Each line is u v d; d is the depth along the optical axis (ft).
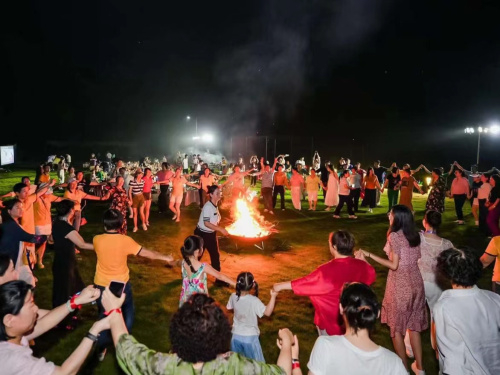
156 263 28.14
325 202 51.37
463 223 41.86
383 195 65.41
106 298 7.98
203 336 6.57
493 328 9.35
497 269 14.69
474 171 51.26
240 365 6.92
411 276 14.30
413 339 14.55
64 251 17.39
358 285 8.09
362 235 37.42
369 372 7.44
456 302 9.55
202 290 15.29
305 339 17.97
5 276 10.46
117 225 14.90
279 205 54.54
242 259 29.53
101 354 15.46
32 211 22.08
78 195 29.55
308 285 11.91
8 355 7.22
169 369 6.70
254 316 13.39
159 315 20.17
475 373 9.18
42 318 8.89
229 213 47.44
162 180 46.60
